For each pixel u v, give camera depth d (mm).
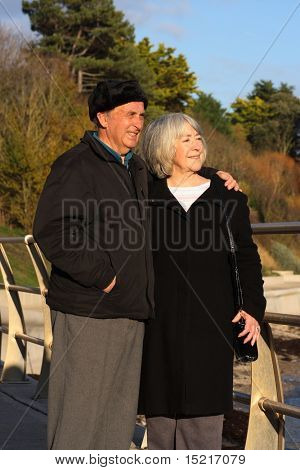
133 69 52688
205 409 3707
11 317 7586
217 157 32156
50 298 3693
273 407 3969
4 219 32625
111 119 3727
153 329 3793
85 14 52031
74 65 49656
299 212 35312
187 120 3861
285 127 49938
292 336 4102
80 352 3619
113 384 3719
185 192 3811
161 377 3777
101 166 3668
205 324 3719
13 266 21547
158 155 3861
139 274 3664
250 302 3707
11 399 6719
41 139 33031
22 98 33875
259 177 34562
